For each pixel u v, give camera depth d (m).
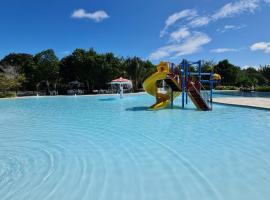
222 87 39.78
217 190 3.37
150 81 13.15
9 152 5.44
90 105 16.67
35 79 33.62
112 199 3.16
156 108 13.27
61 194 3.34
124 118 10.21
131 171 4.14
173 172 4.06
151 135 6.89
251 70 59.34
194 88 12.94
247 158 4.71
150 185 3.57
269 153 5.02
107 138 6.63
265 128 7.64
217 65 49.50
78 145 5.95
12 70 32.66
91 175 4.00
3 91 27.38
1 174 4.11
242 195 3.21
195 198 3.15
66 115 11.63
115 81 23.92
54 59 34.16
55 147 5.81
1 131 7.88
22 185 3.64
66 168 4.35
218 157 4.80
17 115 11.90
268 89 30.30
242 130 7.36
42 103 18.97
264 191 3.31
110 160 4.76
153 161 4.64
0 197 3.29
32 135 7.21
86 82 36.50
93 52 35.38
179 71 13.48
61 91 33.78
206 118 9.75
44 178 3.90
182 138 6.46
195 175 3.91
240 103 14.19
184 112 11.76
